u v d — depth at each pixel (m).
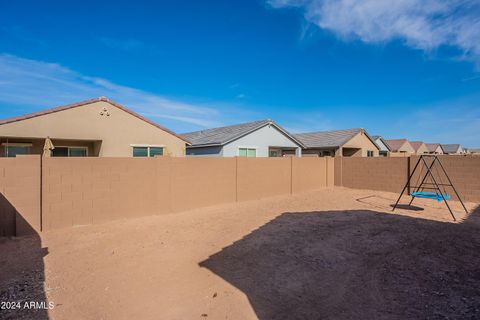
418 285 4.28
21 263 4.95
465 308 3.63
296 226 7.59
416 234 6.89
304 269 4.82
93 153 16.62
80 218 7.34
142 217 8.37
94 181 7.54
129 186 8.14
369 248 5.88
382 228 7.43
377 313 3.54
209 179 10.20
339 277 4.54
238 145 18.55
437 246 6.02
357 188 15.09
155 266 4.87
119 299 3.79
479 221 8.23
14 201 6.44
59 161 7.01
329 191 14.42
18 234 6.46
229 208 10.05
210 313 3.49
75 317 3.37
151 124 16.78
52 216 6.92
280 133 20.70
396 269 4.86
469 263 5.10
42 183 6.78
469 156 11.51
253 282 4.33
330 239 6.46
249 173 11.64
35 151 15.18
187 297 3.86
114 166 7.86
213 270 4.74
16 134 13.24
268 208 10.10
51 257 5.23
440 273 4.70
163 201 8.88
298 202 11.38
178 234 6.75
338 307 3.67
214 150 18.73
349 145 25.55
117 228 7.19
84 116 14.86
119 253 5.46
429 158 12.54
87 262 5.02
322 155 26.27
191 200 9.66
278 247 5.89
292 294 3.99
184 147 17.95
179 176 9.30
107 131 15.50
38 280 4.31
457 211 9.66
